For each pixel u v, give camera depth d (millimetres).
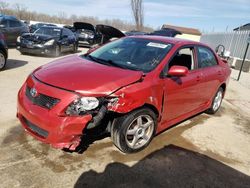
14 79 6762
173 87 3896
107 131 3492
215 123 5273
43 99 3115
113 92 3119
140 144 3678
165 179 3178
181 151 3883
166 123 4121
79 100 2992
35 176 2951
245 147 4367
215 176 3377
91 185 2918
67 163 3246
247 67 14383
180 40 4562
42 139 3135
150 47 4227
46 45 10805
